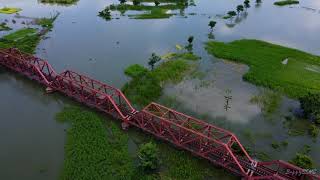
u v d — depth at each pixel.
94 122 47.53
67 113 50.34
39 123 48.69
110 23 96.06
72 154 41.47
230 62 69.44
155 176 37.88
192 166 39.41
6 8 110.88
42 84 60.44
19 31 87.44
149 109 50.44
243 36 86.50
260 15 105.94
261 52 73.81
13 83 61.78
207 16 103.75
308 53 73.88
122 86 59.00
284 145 43.69
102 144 42.94
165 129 43.53
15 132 46.66
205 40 82.75
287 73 63.31
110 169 38.91
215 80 61.44
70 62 69.94
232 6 116.00
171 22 97.12
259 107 52.44
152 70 64.38
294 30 91.69
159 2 117.00
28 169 39.75
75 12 107.81
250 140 44.56
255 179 36.03
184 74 63.62
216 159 39.59
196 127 46.00
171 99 54.47
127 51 75.56
